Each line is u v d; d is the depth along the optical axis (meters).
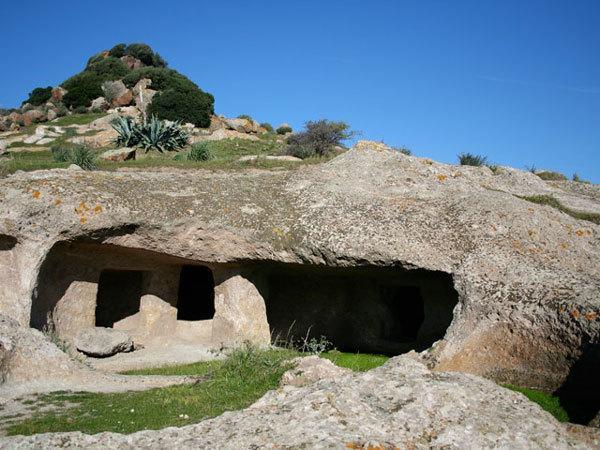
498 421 7.07
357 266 14.46
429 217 14.72
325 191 16.67
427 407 7.22
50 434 7.02
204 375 12.15
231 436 6.79
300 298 18.12
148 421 9.02
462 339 11.48
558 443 6.90
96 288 16.06
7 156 32.06
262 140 40.81
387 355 16.36
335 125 34.12
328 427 6.76
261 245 15.23
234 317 16.06
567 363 10.24
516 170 22.39
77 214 14.50
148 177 17.52
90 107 56.62
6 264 14.41
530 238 13.65
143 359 15.11
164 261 16.77
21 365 11.72
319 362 11.33
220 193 16.69
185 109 47.78
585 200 19.78
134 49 66.12
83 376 12.12
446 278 14.58
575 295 10.69
